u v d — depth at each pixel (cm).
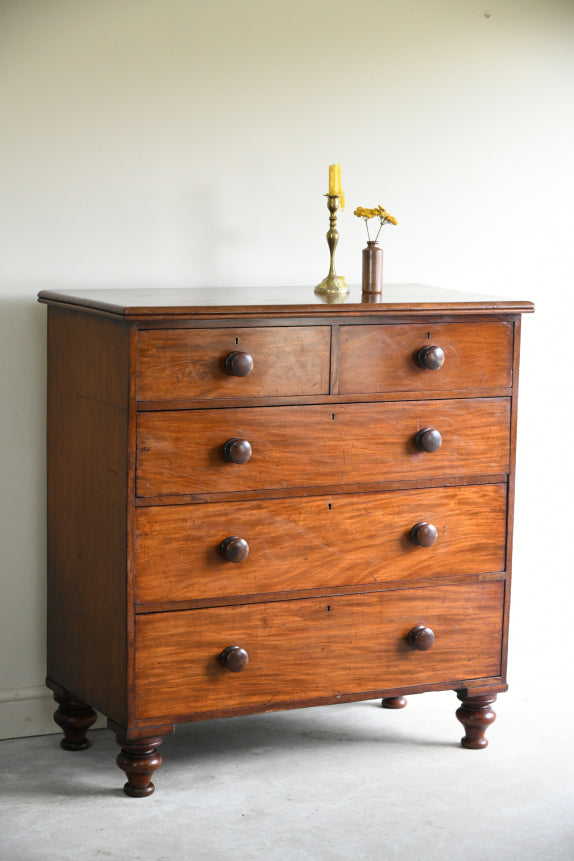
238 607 277
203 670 275
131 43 312
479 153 353
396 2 338
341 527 285
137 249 320
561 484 371
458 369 292
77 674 296
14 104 303
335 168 309
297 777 292
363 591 289
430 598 297
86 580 288
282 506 278
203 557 272
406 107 343
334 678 290
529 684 366
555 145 361
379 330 282
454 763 303
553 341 366
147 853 252
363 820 270
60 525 303
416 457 291
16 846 254
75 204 312
